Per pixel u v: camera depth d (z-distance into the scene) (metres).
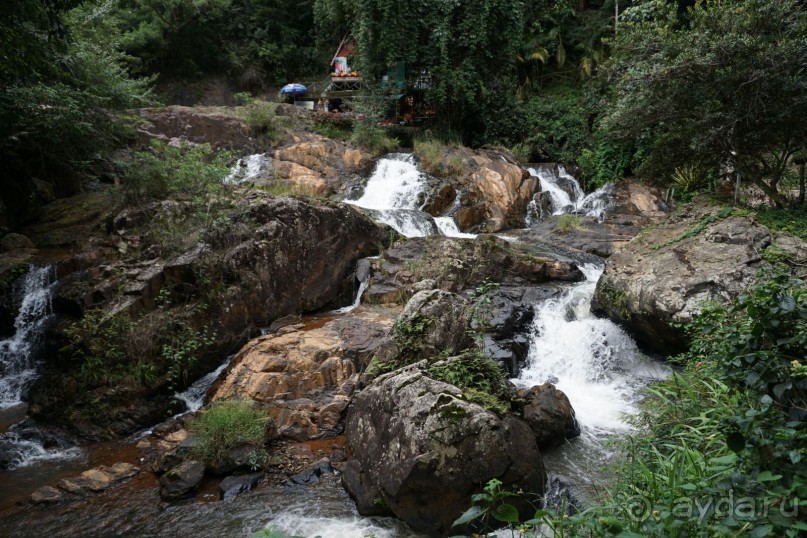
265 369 7.13
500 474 4.61
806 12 8.69
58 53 9.85
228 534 4.77
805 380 2.36
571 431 6.22
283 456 6.01
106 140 11.57
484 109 18.28
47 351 7.77
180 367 7.46
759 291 2.70
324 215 10.02
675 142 10.27
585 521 2.65
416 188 14.02
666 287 7.57
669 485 2.97
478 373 5.64
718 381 3.79
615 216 13.63
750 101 8.55
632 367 8.25
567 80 22.00
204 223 8.98
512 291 9.50
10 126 9.51
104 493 5.48
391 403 5.20
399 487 4.62
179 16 23.78
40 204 11.16
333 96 19.61
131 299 7.77
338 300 10.12
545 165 16.53
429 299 7.04
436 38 17.14
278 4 25.78
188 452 5.86
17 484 5.70
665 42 9.36
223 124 14.66
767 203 11.10
